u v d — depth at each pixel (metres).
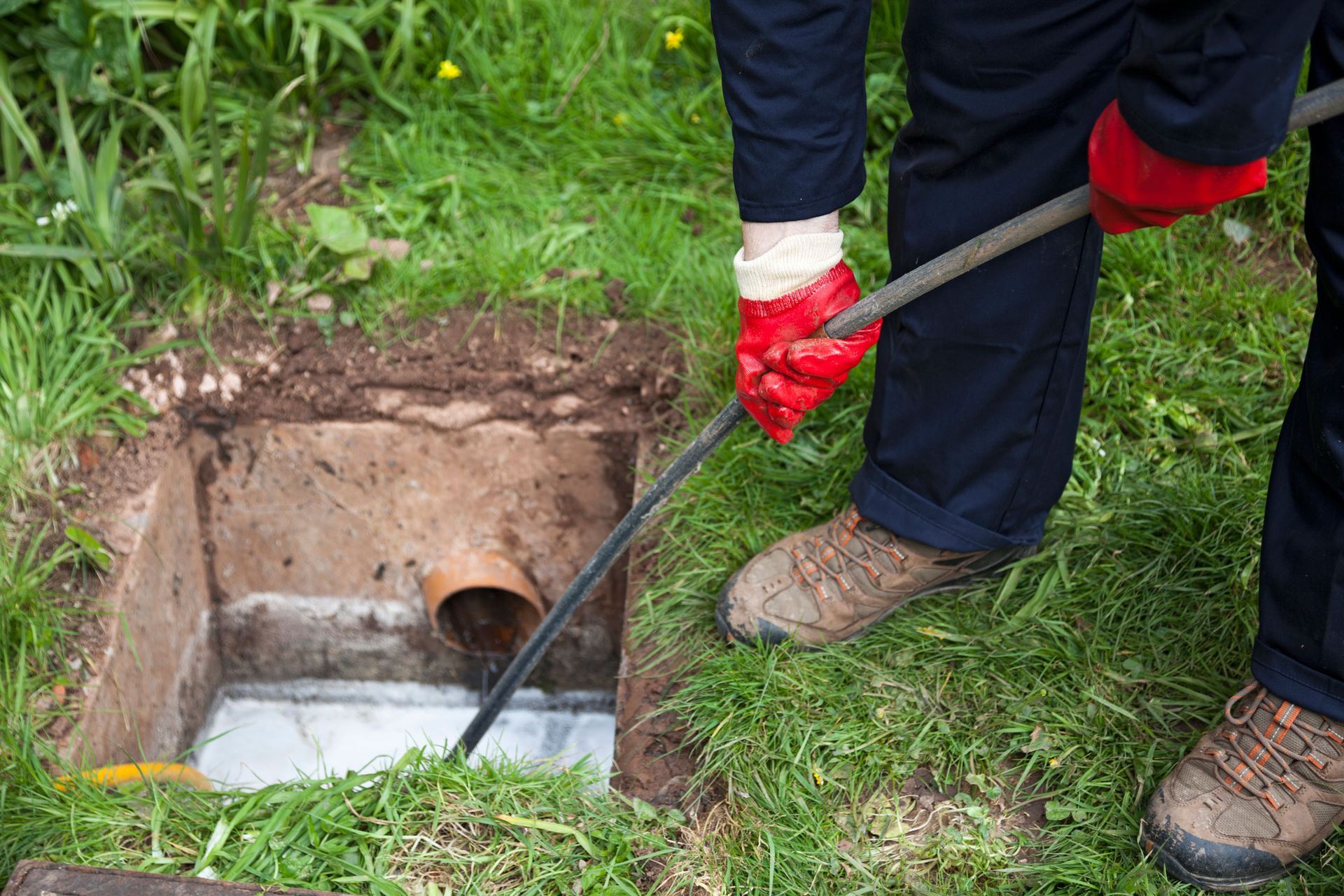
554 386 2.34
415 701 2.78
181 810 1.66
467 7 2.77
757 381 1.48
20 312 2.28
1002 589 1.80
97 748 1.94
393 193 2.58
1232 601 1.75
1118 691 1.68
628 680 1.87
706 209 2.52
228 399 2.36
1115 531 1.88
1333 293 1.21
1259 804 1.41
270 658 2.71
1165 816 1.45
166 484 2.30
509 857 1.56
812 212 1.38
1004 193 1.35
